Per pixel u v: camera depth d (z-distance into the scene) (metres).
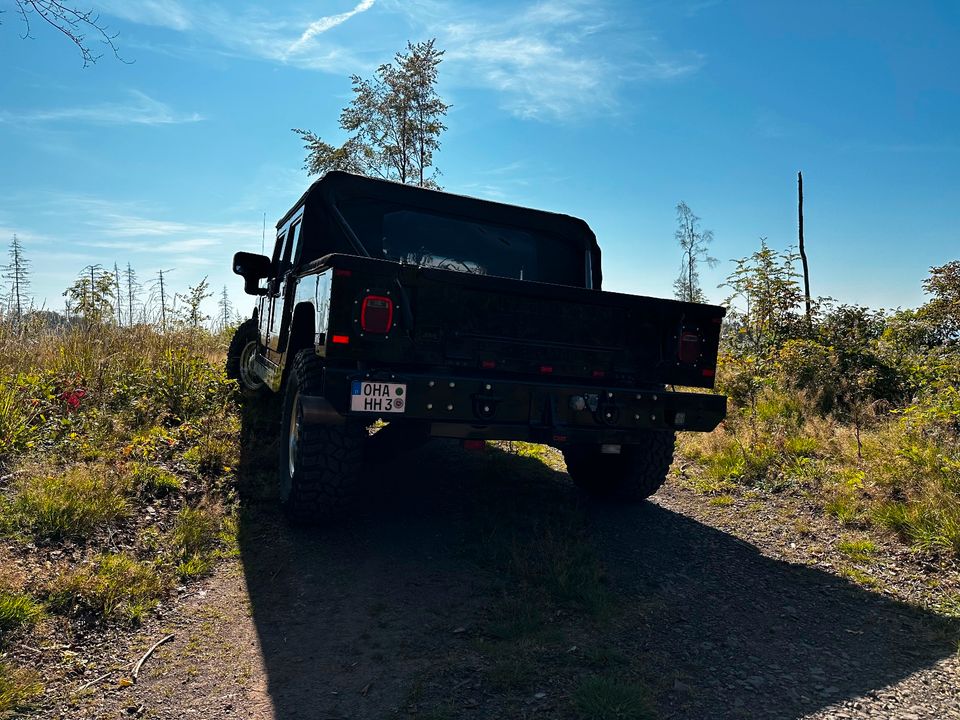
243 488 4.46
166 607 2.99
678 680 2.54
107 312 8.48
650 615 3.12
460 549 3.80
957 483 4.34
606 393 3.83
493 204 4.98
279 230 6.32
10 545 3.13
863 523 4.40
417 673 2.55
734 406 7.92
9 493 3.61
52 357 6.50
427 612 3.06
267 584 3.28
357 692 2.42
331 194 4.59
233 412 6.17
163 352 7.11
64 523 3.36
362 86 16.88
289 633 2.84
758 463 5.68
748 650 2.81
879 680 2.58
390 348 3.45
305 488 3.68
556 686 2.46
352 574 3.42
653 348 4.12
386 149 17.02
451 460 5.78
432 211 4.80
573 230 5.24
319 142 16.59
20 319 7.11
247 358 7.22
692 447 6.48
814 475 5.29
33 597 2.79
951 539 3.77
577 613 3.11
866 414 6.96
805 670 2.65
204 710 2.29
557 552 3.69
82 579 2.94
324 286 3.54
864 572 3.69
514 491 4.95
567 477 5.60
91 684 2.40
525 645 2.77
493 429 3.65
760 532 4.39
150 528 3.67
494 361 3.70
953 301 9.05
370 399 3.34
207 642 2.74
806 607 3.27
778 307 10.88
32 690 2.29
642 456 4.62
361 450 3.73
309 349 4.04
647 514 4.72
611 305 3.96
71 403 5.29
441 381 3.45
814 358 8.44
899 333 9.53
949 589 3.40
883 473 4.98
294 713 2.29
